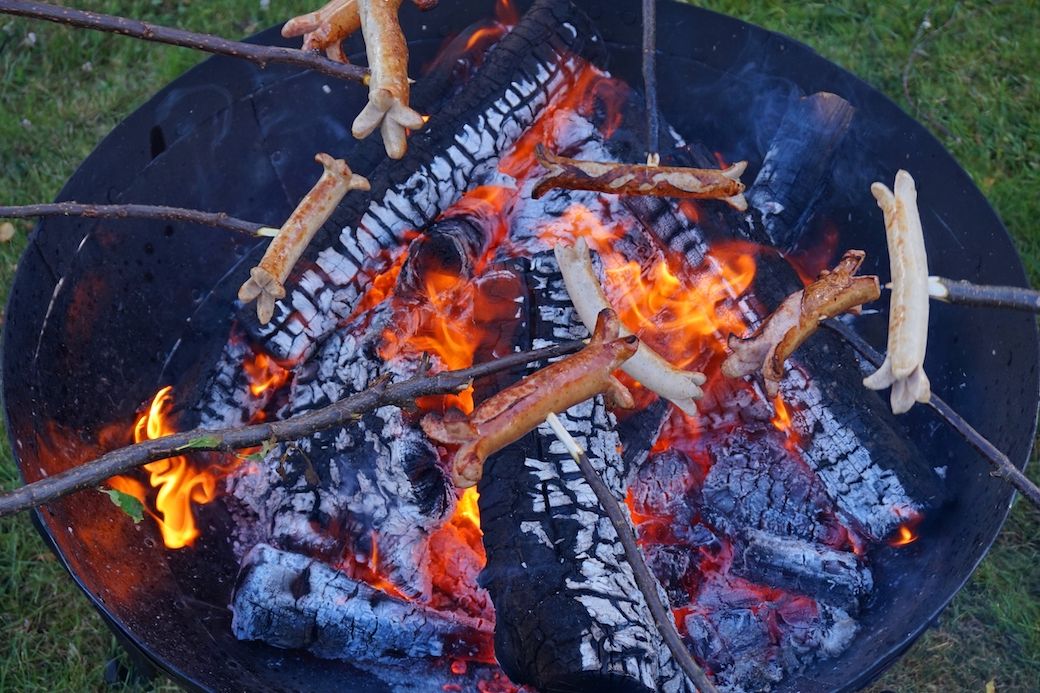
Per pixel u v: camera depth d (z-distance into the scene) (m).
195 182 1.59
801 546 1.41
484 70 1.53
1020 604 1.61
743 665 1.38
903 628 1.33
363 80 1.20
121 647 1.59
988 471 1.40
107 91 2.03
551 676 1.24
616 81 1.59
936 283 1.14
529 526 1.29
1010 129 1.99
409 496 1.41
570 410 1.36
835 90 1.62
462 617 1.38
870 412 1.42
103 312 1.52
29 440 1.38
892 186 1.60
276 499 1.43
